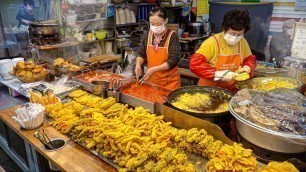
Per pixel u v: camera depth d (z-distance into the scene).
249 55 2.12
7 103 2.31
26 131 1.58
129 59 3.47
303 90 1.90
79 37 3.66
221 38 1.99
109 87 1.96
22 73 2.45
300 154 1.16
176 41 2.43
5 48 3.36
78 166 1.23
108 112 1.54
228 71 1.85
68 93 2.05
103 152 1.27
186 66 3.45
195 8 4.82
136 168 1.10
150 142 1.25
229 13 1.82
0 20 3.27
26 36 3.46
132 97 1.78
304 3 3.60
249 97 1.38
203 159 1.23
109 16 4.15
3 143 2.41
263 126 1.13
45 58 3.21
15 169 2.57
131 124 1.38
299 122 1.13
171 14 4.89
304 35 2.38
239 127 1.29
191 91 1.79
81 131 1.37
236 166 1.04
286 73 2.23
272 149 1.15
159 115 1.56
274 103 1.30
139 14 4.59
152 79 2.50
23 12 3.40
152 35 2.47
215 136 1.31
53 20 3.27
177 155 1.12
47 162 1.88
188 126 1.42
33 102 1.86
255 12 4.11
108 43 4.27
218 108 1.53
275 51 3.28
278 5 3.89
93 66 2.87
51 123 1.64
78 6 3.58
